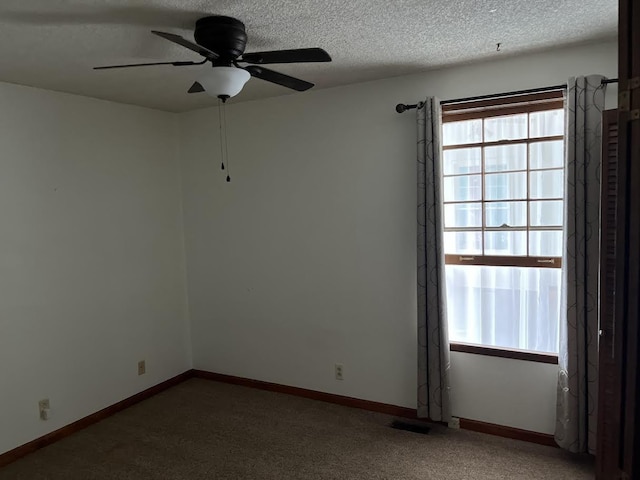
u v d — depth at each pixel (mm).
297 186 3639
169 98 3539
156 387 3961
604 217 2283
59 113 3232
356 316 3490
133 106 3764
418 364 3154
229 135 3908
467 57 2775
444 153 3152
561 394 2746
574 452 2713
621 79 1311
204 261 4160
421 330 3111
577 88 2537
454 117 3082
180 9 1926
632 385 1300
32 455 2996
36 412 3090
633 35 1271
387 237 3322
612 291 2252
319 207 3562
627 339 1315
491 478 2590
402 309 3312
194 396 3863
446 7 2021
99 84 3057
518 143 2926
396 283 3318
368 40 2418
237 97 3637
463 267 3154
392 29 2266
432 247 3012
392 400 3410
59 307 3234
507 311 3049
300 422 3328
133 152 3766
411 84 3131
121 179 3668
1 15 1930
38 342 3107
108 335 3572
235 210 3947
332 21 2131
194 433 3217
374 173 3326
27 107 3045
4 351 2922
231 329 4078
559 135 2814
